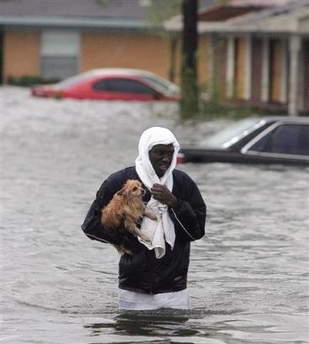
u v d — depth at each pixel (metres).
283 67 93.75
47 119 81.12
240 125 50.44
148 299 23.61
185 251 23.59
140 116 84.06
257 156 48.78
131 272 23.44
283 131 48.94
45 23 130.75
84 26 131.25
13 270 29.05
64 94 101.25
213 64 101.19
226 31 94.31
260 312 24.75
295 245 32.88
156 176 22.95
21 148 60.25
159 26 110.12
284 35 87.19
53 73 133.12
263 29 84.88
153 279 23.42
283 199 41.44
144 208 22.84
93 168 51.38
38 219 36.59
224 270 29.44
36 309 25.00
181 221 23.06
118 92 100.69
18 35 132.38
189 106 79.44
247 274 28.98
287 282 28.05
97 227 23.19
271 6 99.44
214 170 48.09
